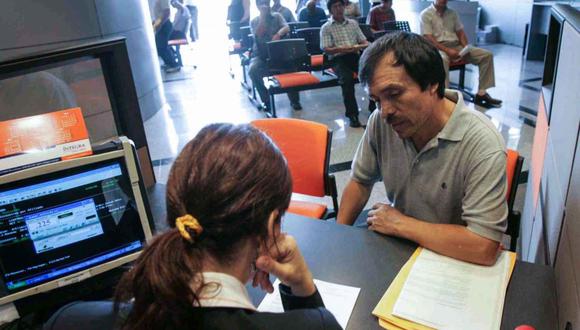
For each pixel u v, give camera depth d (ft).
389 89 3.26
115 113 4.50
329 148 6.04
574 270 2.98
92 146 3.19
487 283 3.15
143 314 1.55
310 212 5.99
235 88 19.34
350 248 3.71
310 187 6.21
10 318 3.14
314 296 2.50
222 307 1.63
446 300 3.00
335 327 1.84
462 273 3.28
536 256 4.91
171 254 1.61
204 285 1.62
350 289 3.19
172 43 23.59
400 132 3.58
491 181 3.51
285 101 16.84
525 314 2.86
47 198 2.96
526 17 24.82
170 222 1.76
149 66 15.47
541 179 5.21
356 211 4.77
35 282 3.06
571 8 4.88
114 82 4.32
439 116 3.69
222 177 1.63
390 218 3.86
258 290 3.24
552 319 2.81
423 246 3.62
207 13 37.93
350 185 4.79
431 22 15.35
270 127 6.34
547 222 4.41
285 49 14.06
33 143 2.92
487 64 14.26
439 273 3.28
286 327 1.72
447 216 4.06
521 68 20.04
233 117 15.26
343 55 13.37
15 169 2.84
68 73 6.59
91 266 3.22
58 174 2.95
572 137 3.49
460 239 3.43
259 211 1.68
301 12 20.31
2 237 2.88
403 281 3.22
